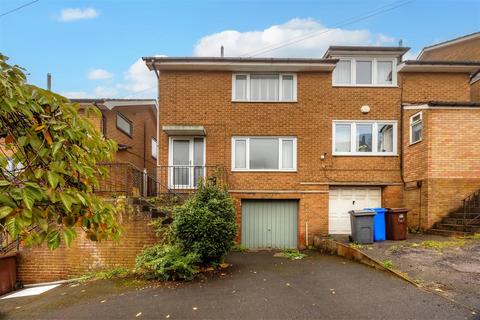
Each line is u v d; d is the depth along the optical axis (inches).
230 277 260.7
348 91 449.4
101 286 255.0
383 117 447.2
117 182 438.3
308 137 443.5
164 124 440.5
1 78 74.7
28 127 82.3
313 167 440.8
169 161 439.5
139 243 319.3
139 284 251.8
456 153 391.2
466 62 435.8
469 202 382.9
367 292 204.1
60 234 83.0
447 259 253.3
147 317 181.8
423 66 441.4
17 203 72.1
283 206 446.9
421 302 181.0
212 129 441.1
